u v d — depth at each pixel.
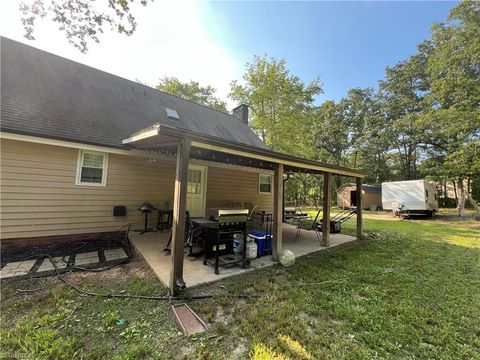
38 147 4.82
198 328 2.28
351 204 20.02
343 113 24.73
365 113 23.34
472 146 11.69
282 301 2.92
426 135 14.89
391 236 7.77
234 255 4.47
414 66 18.28
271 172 10.05
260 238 4.81
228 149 3.53
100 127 5.64
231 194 8.97
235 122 11.30
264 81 15.23
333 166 5.80
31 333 2.11
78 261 4.09
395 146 20.31
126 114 6.73
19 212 4.60
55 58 6.84
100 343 2.04
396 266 4.45
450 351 2.11
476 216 13.23
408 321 2.55
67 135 4.83
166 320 2.42
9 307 2.57
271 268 4.10
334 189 23.75
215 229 4.30
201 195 8.02
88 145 5.07
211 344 2.08
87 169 5.46
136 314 2.51
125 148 5.54
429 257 5.17
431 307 2.89
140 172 6.33
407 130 17.19
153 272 3.61
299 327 2.36
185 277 3.43
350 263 4.55
